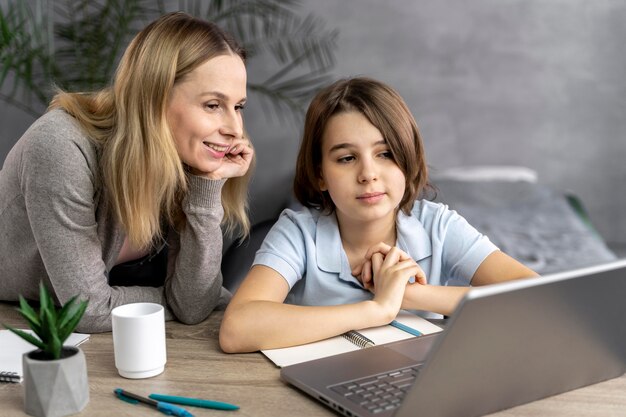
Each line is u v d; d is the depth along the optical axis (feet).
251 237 7.60
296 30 10.73
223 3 10.37
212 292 4.06
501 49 10.84
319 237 4.32
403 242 4.37
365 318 3.48
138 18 10.01
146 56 3.81
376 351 3.10
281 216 4.58
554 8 10.75
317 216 4.46
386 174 3.97
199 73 3.80
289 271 4.14
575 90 10.88
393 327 3.59
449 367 2.23
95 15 9.94
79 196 3.79
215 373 3.00
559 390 2.73
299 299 4.34
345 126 3.93
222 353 3.31
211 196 4.09
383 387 2.67
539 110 10.95
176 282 4.06
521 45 10.84
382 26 10.79
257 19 10.64
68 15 10.00
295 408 2.60
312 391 2.67
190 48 3.81
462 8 10.76
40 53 9.06
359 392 2.62
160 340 2.97
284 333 3.31
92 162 3.93
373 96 3.96
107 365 3.12
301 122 10.82
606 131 10.94
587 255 7.64
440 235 4.44
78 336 3.57
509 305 2.24
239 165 4.17
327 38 10.77
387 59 10.87
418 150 4.23
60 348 2.56
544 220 8.91
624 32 10.71
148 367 2.93
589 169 11.02
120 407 2.63
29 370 2.51
